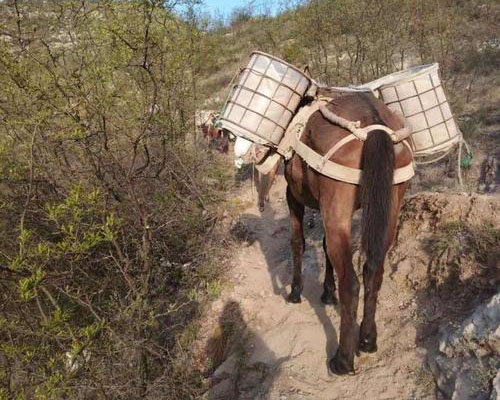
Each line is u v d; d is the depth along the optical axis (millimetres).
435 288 3729
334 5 9492
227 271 5176
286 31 12672
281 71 3406
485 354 2898
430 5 9953
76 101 3824
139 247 4402
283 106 3402
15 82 3723
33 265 2773
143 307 3963
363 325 3320
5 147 3637
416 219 4328
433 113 3535
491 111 7375
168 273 5516
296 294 4273
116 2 3789
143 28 4137
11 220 4031
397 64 10156
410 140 3445
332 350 3660
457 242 3783
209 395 3936
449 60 9781
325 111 3219
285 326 4082
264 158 3680
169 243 5777
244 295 4660
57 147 4082
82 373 3176
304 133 3369
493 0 12188
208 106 9742
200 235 5875
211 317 4629
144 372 3910
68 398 3139
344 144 2977
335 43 9914
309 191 3410
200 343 4504
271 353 3869
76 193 2926
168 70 5293
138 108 4539
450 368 2986
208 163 7219
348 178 2932
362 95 3367
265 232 6055
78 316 4258
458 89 8672
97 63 4211
